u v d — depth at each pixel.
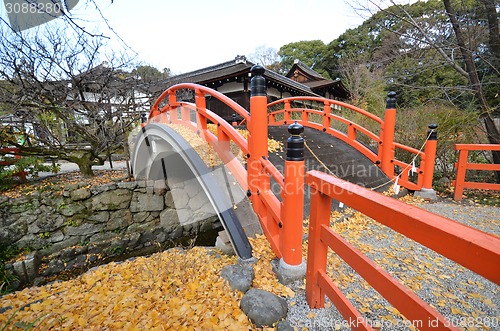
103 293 1.90
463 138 4.88
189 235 5.74
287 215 1.79
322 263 1.48
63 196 4.58
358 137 6.55
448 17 4.59
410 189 4.08
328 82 16.16
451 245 0.68
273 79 10.34
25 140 4.97
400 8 4.71
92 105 4.92
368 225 2.96
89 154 5.54
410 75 5.68
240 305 1.61
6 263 3.96
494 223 3.04
